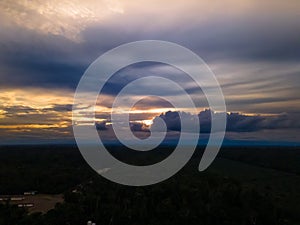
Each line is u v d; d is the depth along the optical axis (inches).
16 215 1846.7
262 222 1868.8
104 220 1921.8
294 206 1898.4
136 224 1888.5
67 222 1857.8
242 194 1988.2
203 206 1956.2
